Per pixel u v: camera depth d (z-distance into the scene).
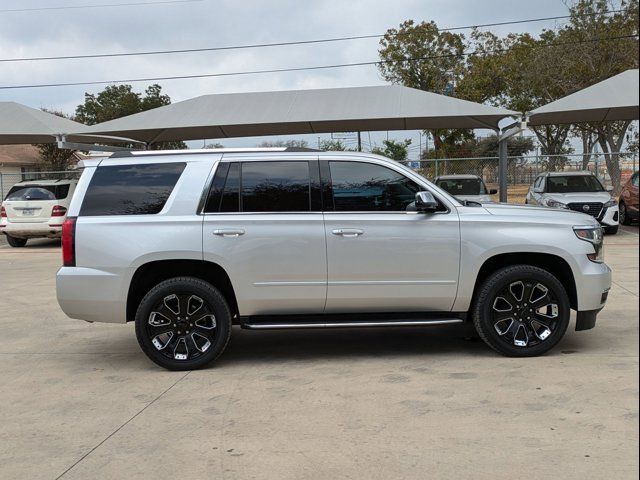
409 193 5.62
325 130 22.00
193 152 5.70
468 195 14.95
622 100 16.50
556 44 29.48
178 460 3.73
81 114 46.81
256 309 5.57
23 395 5.02
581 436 3.87
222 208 5.53
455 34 40.12
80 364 5.91
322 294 5.54
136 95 46.41
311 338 6.68
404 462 3.60
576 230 5.59
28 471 3.64
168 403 4.73
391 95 19.38
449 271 5.54
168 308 5.52
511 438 3.88
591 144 36.19
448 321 5.60
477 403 4.50
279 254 5.48
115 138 21.53
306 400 4.69
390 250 5.51
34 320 7.92
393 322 5.56
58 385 5.27
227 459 3.72
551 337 5.59
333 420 4.27
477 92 36.72
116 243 5.43
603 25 27.25
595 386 4.78
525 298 5.59
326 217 5.51
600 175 22.22
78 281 5.43
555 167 22.38
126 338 6.94
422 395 4.71
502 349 5.60
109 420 4.42
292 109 19.16
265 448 3.86
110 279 5.41
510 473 3.43
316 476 3.47
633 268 10.64
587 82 27.44
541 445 3.76
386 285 5.54
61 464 3.72
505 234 5.52
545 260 5.78
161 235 5.44
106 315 5.49
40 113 21.17
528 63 32.00
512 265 5.66
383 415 4.33
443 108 18.27
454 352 5.93
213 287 5.51
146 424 4.32
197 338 5.61
